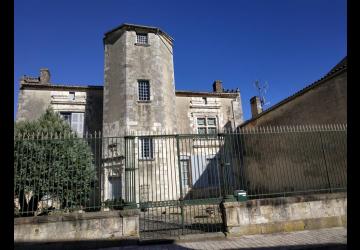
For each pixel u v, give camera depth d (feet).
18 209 24.12
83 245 22.11
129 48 58.08
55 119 42.34
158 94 57.47
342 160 32.60
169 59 64.23
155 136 26.37
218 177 28.32
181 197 25.75
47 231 21.90
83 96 61.77
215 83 74.64
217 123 69.87
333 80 38.91
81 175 29.17
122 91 55.77
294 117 46.34
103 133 55.57
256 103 68.74
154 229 28.17
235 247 20.81
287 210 25.99
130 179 25.57
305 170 39.60
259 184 50.21
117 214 23.17
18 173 25.13
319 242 21.13
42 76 63.05
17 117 57.26
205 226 28.84
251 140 53.98
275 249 19.85
